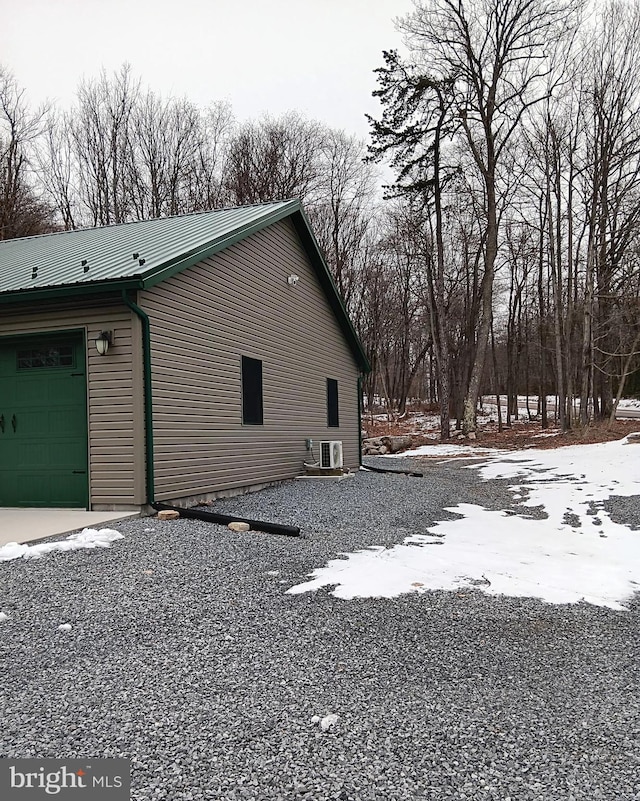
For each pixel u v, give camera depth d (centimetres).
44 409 723
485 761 220
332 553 539
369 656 315
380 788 203
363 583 442
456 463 1577
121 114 2811
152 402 699
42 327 712
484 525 709
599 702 271
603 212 1912
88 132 2755
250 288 988
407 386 3728
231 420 910
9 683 275
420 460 1727
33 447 728
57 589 409
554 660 319
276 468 1075
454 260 3061
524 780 209
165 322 735
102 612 369
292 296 1171
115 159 2795
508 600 419
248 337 975
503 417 3306
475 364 2230
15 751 221
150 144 2852
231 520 645
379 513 770
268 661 304
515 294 3266
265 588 427
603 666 313
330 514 751
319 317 1319
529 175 2320
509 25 2033
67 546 521
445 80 2130
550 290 2836
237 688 273
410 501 884
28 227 2386
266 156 2962
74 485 711
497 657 321
